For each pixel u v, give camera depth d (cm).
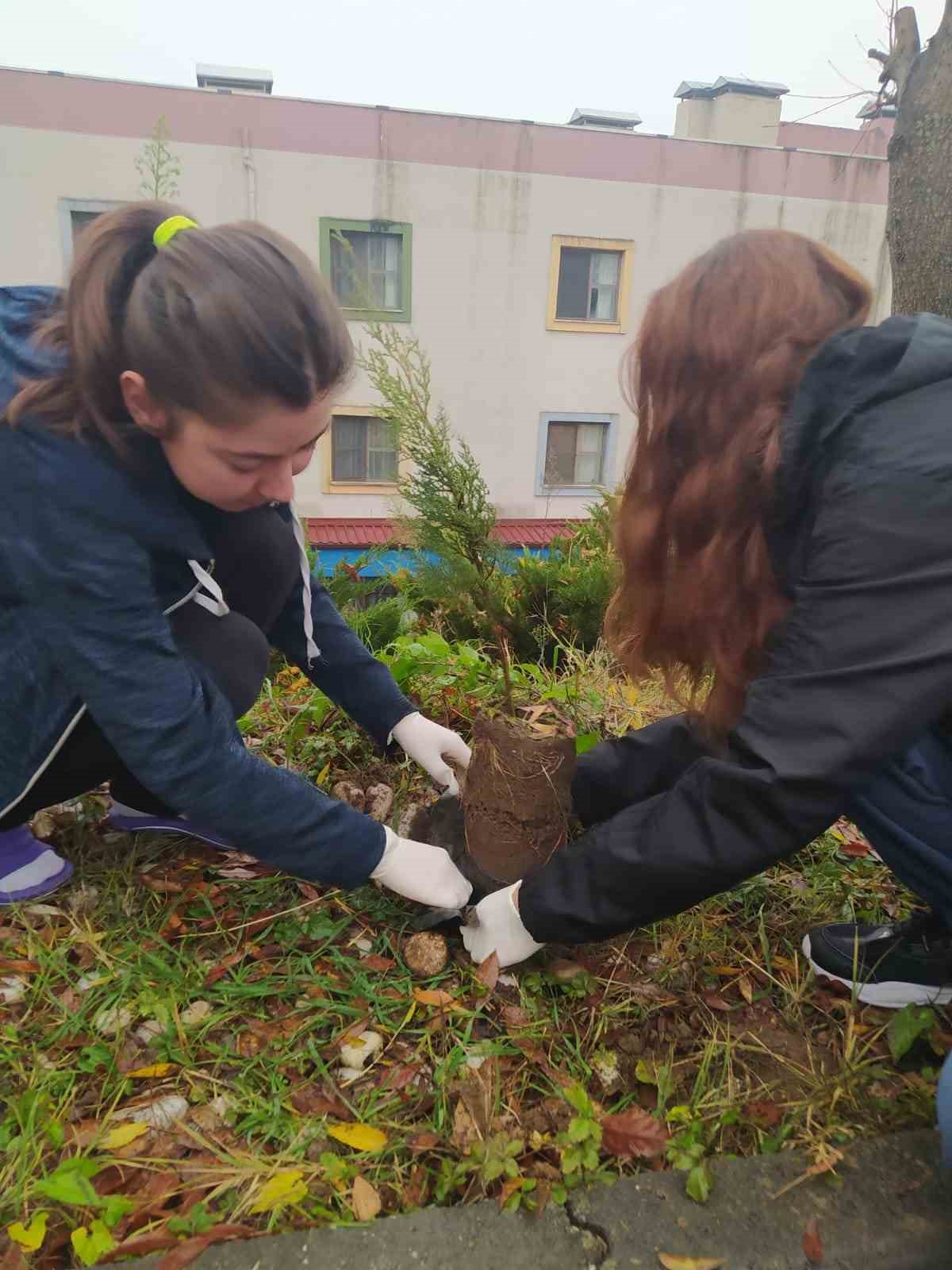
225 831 140
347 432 1312
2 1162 120
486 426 1431
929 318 115
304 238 1282
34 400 118
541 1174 121
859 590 109
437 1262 108
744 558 123
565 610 385
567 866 137
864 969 157
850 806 140
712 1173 121
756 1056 146
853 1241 112
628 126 1777
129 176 1198
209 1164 122
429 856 155
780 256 117
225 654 161
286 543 174
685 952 167
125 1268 105
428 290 1345
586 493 1502
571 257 1400
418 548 178
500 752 155
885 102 465
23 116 1153
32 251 1205
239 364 104
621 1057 143
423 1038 142
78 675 128
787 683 115
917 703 108
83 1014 143
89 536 121
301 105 1223
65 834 192
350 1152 126
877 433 109
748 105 1698
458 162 1301
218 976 153
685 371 118
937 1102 115
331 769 225
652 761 175
